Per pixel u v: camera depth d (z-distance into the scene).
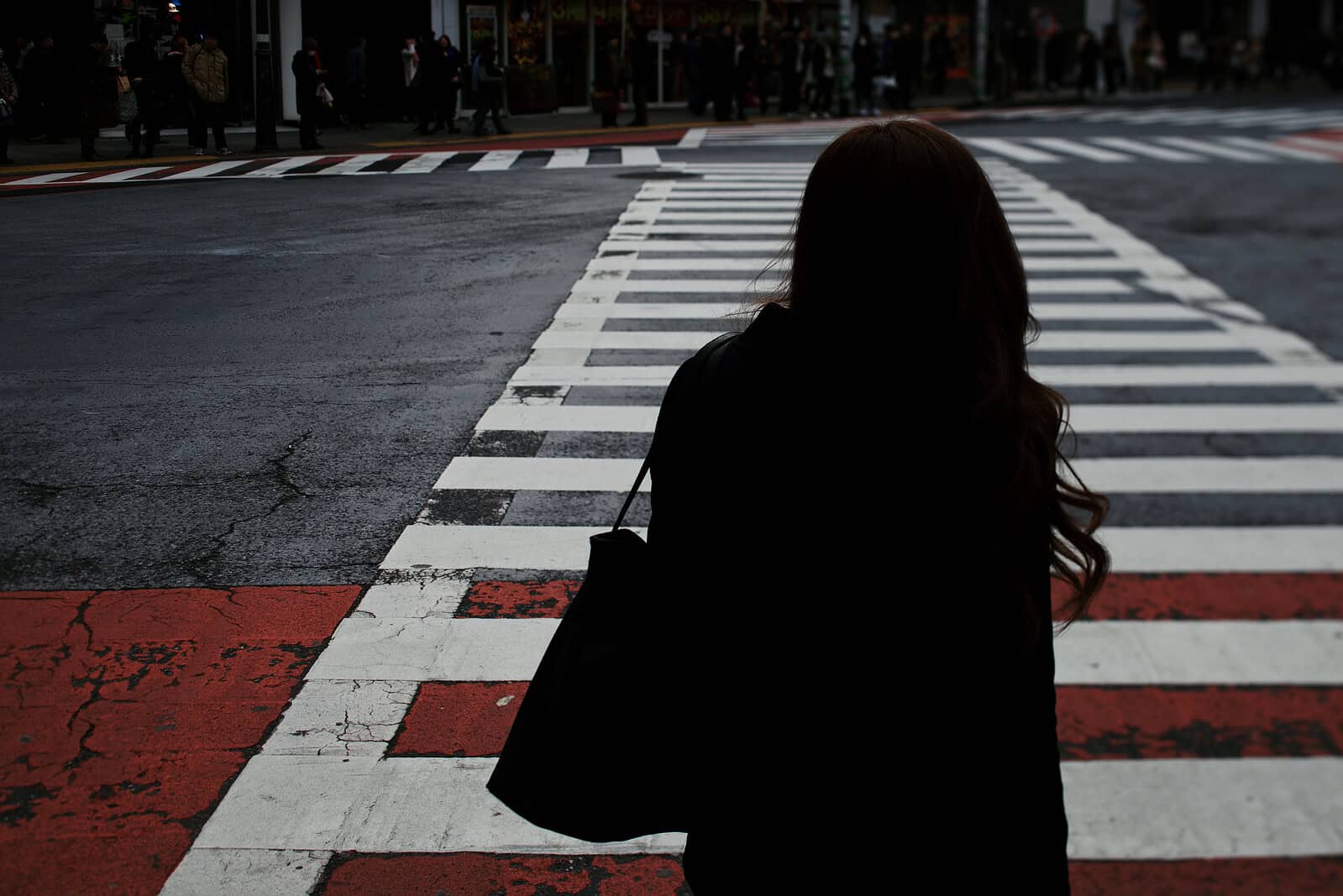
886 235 1.56
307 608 4.83
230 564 5.20
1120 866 3.57
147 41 20.59
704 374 1.61
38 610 4.74
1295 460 6.97
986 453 1.55
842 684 1.59
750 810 1.65
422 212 14.36
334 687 4.25
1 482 6.02
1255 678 4.63
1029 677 1.64
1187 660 4.76
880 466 1.54
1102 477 6.69
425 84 24.50
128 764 3.76
